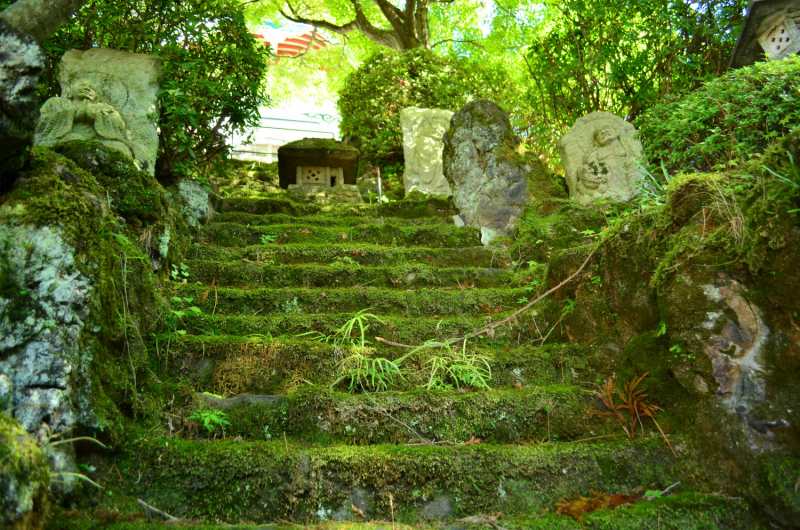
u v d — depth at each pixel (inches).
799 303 77.8
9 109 79.2
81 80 163.5
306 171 264.1
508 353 114.7
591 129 216.5
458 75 345.7
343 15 469.1
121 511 73.4
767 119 137.0
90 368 79.3
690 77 239.1
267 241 170.1
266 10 452.4
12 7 106.7
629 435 94.0
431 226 182.5
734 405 83.4
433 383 106.6
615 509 77.7
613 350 109.1
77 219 84.7
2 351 74.0
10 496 57.3
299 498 79.0
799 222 76.4
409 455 83.3
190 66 175.8
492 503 81.7
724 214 89.0
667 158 182.1
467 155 200.4
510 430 96.8
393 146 350.9
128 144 159.5
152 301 106.0
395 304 131.3
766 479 76.3
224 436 91.6
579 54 254.8
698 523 75.5
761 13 181.2
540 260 167.0
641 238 106.6
